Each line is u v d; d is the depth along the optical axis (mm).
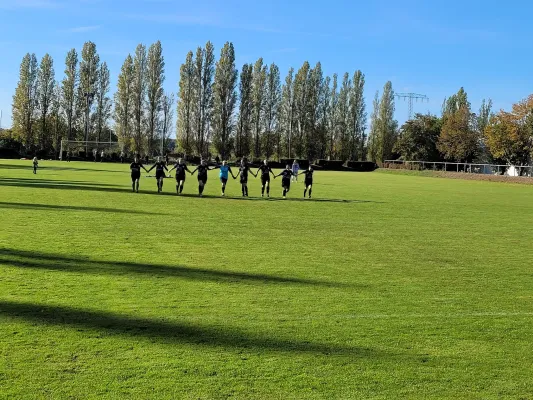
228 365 5719
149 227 15414
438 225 19016
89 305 7543
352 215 21219
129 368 5539
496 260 12539
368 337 6777
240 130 97938
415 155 98812
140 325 6820
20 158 84750
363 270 10797
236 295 8414
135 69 96188
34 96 96938
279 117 104688
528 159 76750
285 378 5461
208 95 95312
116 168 61344
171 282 9055
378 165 103875
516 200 33531
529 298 9062
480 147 91000
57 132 100500
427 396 5199
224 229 15727
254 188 36688
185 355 5934
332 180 55094
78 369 5465
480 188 48219
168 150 100750
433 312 8016
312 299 8398
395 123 109688
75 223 15516
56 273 9305
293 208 23203
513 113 76562
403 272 10797
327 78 106062
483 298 8961
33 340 6168
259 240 13992
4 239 12336
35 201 21297
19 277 8914
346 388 5293
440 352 6375
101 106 99312
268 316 7422
